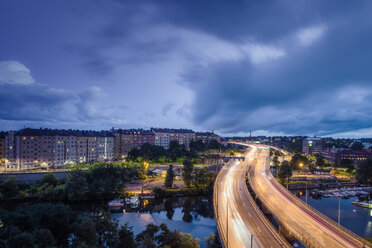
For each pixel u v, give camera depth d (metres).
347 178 156.75
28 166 135.50
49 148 143.88
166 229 60.47
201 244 68.88
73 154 156.75
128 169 129.50
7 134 144.12
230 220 66.81
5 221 52.59
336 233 59.81
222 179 121.25
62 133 155.00
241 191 98.69
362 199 120.75
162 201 108.00
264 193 98.75
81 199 103.62
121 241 55.34
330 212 101.31
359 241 54.72
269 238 55.97
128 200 104.25
